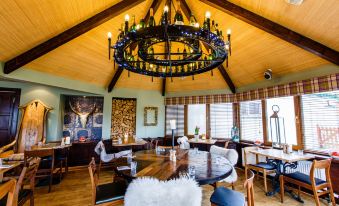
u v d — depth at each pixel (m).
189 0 3.28
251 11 2.89
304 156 3.11
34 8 2.53
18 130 4.31
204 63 2.58
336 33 2.58
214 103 5.42
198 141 4.90
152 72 2.69
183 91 5.97
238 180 4.02
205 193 3.29
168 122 6.10
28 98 4.60
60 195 3.19
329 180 2.66
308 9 2.46
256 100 4.64
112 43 3.90
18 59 3.16
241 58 4.17
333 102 3.27
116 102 5.64
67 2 2.66
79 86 4.67
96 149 4.02
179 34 1.73
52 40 3.12
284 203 2.95
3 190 1.32
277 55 3.63
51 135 4.79
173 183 1.45
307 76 3.55
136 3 2.98
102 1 2.88
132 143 4.38
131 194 1.45
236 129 5.07
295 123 3.81
